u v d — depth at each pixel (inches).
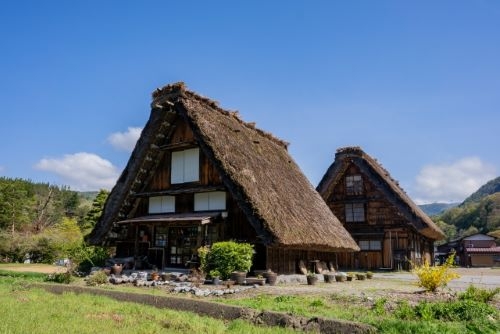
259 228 572.4
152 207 765.3
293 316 297.9
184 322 287.6
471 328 264.7
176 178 745.6
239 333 265.1
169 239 730.8
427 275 443.5
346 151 1330.0
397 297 402.0
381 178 1274.6
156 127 733.3
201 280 546.0
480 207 3609.7
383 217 1273.4
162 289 503.8
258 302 370.9
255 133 881.5
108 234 770.2
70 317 292.4
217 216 643.5
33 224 2091.5
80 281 593.6
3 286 491.8
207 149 649.0
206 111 732.0
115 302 372.8
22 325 257.8
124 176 758.5
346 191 1342.3
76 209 2930.6
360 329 268.8
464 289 545.6
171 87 709.3
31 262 1483.8
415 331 259.4
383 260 1240.8
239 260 554.3
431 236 1408.7
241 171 636.1
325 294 438.6
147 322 284.8
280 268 642.2
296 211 681.6
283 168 846.5
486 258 2261.3
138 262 690.8
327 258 835.4
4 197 2016.5
